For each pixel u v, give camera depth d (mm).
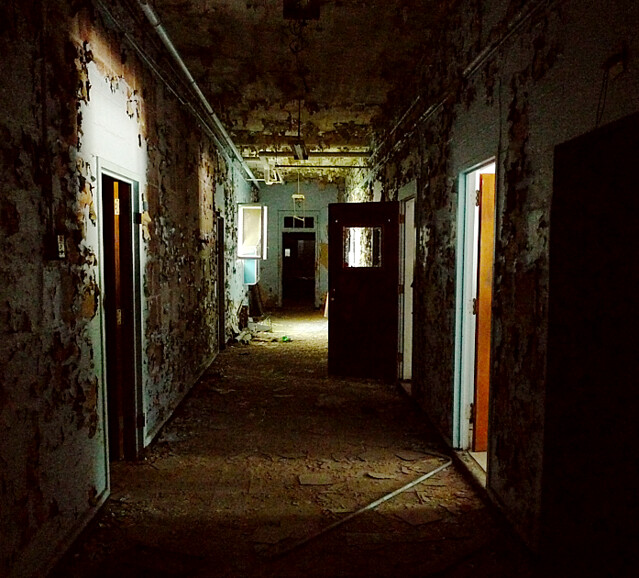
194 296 5523
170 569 2348
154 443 3943
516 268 2580
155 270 4000
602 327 1578
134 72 3480
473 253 3609
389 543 2584
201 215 5934
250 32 4117
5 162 1879
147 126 3795
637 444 1416
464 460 3506
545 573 1915
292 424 4441
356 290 6047
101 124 2875
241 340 8367
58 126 2326
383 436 4152
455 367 3668
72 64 2479
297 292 18031
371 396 5340
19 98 1982
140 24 3529
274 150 8656
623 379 1473
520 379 2523
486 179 3527
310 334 9438
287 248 17641
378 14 3797
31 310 2074
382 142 6887
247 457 3703
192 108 5262
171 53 4051
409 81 5090
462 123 3488
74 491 2486
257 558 2451
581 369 1693
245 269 10148
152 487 3199
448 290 3852
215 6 3680
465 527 2736
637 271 1417
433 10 3711
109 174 3057
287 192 13453
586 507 1653
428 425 4422
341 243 6059
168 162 4414
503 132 2758
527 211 2441
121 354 3557
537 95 2336
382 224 5938
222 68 4930
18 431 1969
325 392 5465
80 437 2561
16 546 1945
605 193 1562
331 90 5594
